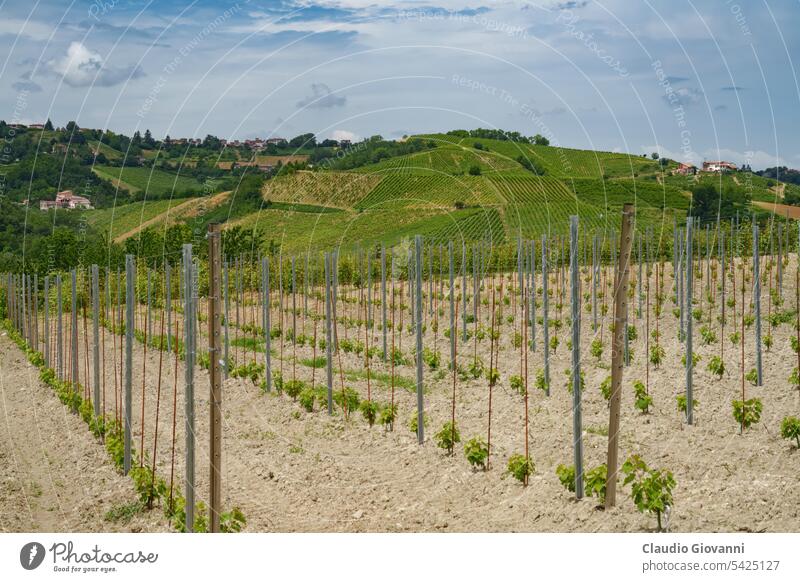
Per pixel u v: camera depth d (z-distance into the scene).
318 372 22.98
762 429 13.84
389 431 16.12
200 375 23.59
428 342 26.78
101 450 15.98
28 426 18.97
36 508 12.57
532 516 10.59
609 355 22.92
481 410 17.47
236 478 13.75
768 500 9.98
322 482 13.17
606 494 10.22
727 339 22.98
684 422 14.81
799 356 16.08
